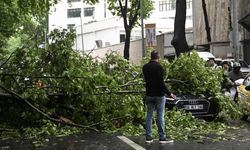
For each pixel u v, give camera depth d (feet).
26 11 94.94
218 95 45.52
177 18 87.81
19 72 41.63
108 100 41.22
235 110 45.93
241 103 49.39
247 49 132.26
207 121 46.47
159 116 34.06
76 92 40.34
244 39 130.62
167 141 34.19
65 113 41.93
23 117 40.68
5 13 115.85
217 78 46.83
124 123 41.60
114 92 41.42
